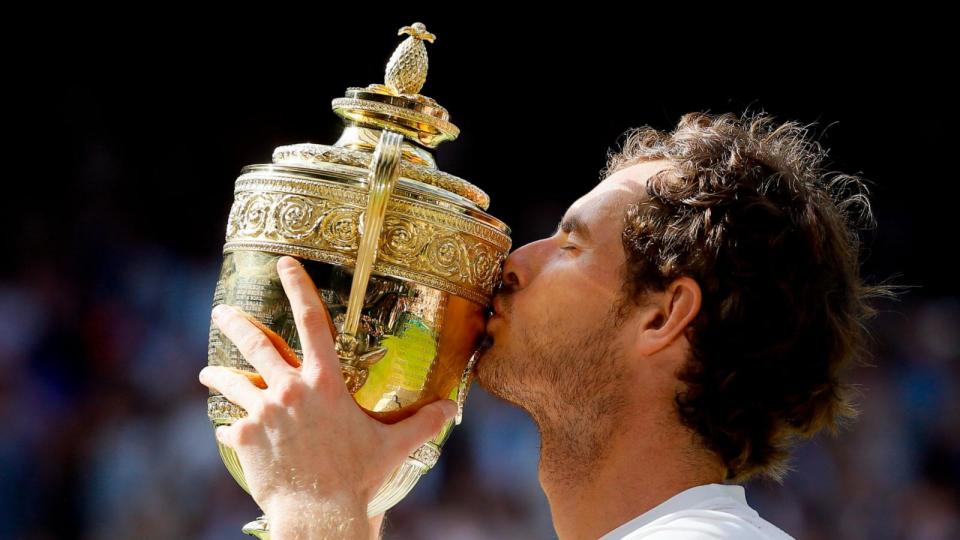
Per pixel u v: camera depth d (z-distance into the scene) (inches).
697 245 219.0
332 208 200.1
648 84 1168.2
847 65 1146.0
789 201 226.5
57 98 1126.4
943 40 1129.4
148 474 834.8
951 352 1021.2
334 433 197.8
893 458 927.7
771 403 223.3
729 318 217.9
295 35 1167.0
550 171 1186.6
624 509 220.4
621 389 220.8
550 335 221.6
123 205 1099.9
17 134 1104.2
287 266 199.2
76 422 873.5
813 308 225.6
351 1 1154.7
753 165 227.3
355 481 197.2
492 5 1153.4
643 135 252.4
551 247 228.4
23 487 826.2
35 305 932.6
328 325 199.6
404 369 205.2
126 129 1138.0
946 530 889.5
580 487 223.9
